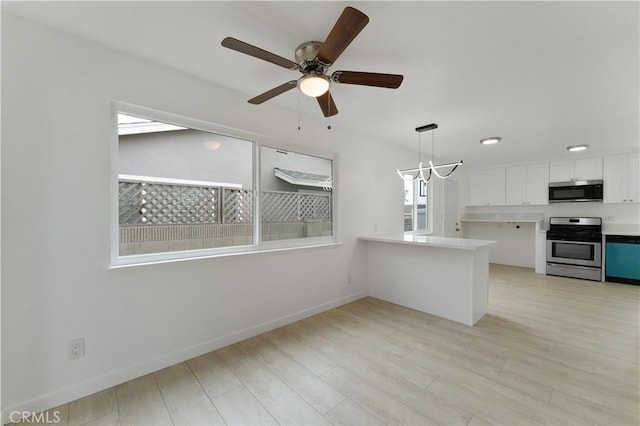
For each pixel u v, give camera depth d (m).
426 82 2.20
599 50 1.75
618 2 1.35
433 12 1.43
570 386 1.82
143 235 2.10
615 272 4.38
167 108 2.04
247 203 2.65
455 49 1.77
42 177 1.59
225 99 2.36
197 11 1.46
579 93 2.37
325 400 1.72
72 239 1.69
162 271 2.04
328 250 3.23
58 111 1.64
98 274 1.78
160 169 2.18
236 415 1.59
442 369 2.04
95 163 1.76
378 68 2.00
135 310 1.92
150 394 1.76
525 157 5.02
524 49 1.76
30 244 1.56
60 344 1.65
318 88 1.64
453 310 2.93
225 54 1.88
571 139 3.78
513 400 1.70
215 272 2.32
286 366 2.08
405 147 4.33
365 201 3.70
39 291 1.59
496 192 5.81
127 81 1.87
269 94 1.83
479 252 2.94
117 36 1.69
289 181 2.96
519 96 2.44
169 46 1.79
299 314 2.93
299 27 1.58
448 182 5.56
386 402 1.69
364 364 2.10
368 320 2.94
